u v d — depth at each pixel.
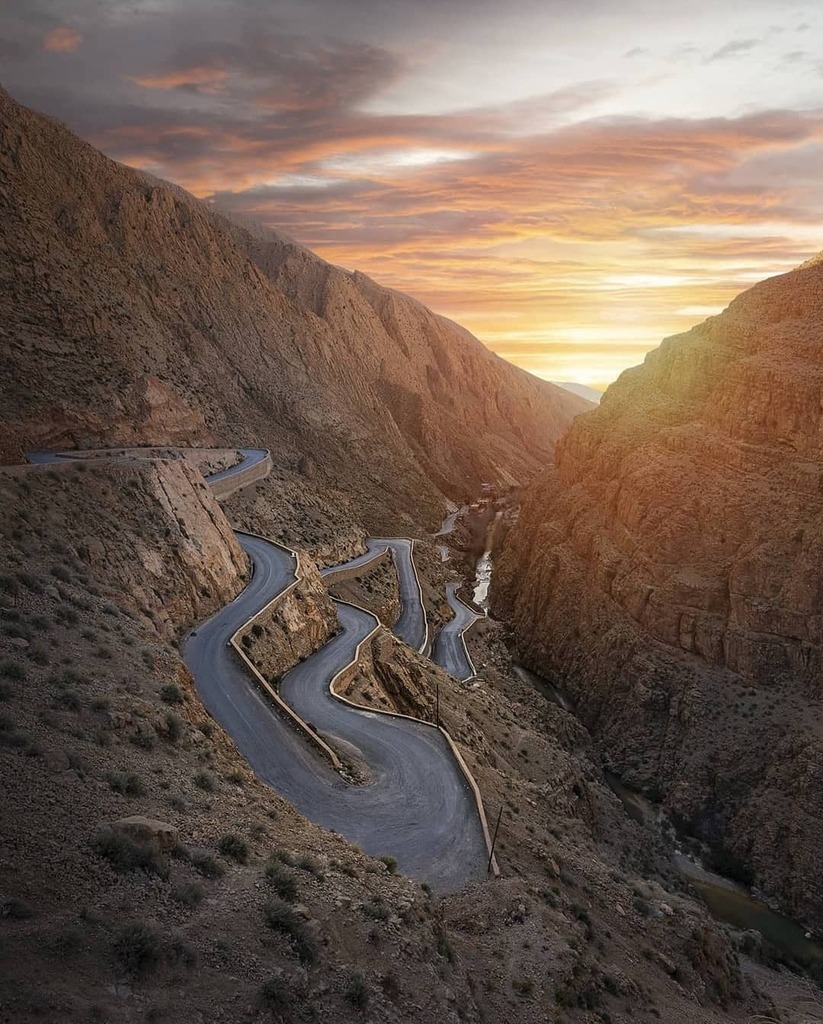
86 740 17.44
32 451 49.31
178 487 42.62
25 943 11.05
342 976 13.52
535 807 34.44
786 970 41.22
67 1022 9.99
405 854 23.16
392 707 39.38
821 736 55.91
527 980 18.62
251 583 43.34
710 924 31.89
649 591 73.81
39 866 12.75
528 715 61.34
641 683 69.44
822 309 82.06
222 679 31.02
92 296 80.88
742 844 54.69
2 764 15.12
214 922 13.26
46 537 29.81
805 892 49.50
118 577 32.06
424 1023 13.82
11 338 60.31
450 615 82.75
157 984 11.47
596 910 26.20
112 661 22.23
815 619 60.97
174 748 19.75
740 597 66.00
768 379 74.94
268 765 26.38
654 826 58.00
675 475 79.56
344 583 67.25
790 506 67.12
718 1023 23.86
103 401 58.84
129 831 14.27
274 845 17.23
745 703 62.72
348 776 27.30
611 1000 20.69
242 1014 11.64
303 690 36.00
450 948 17.25
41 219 81.62
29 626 21.95
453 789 27.50
